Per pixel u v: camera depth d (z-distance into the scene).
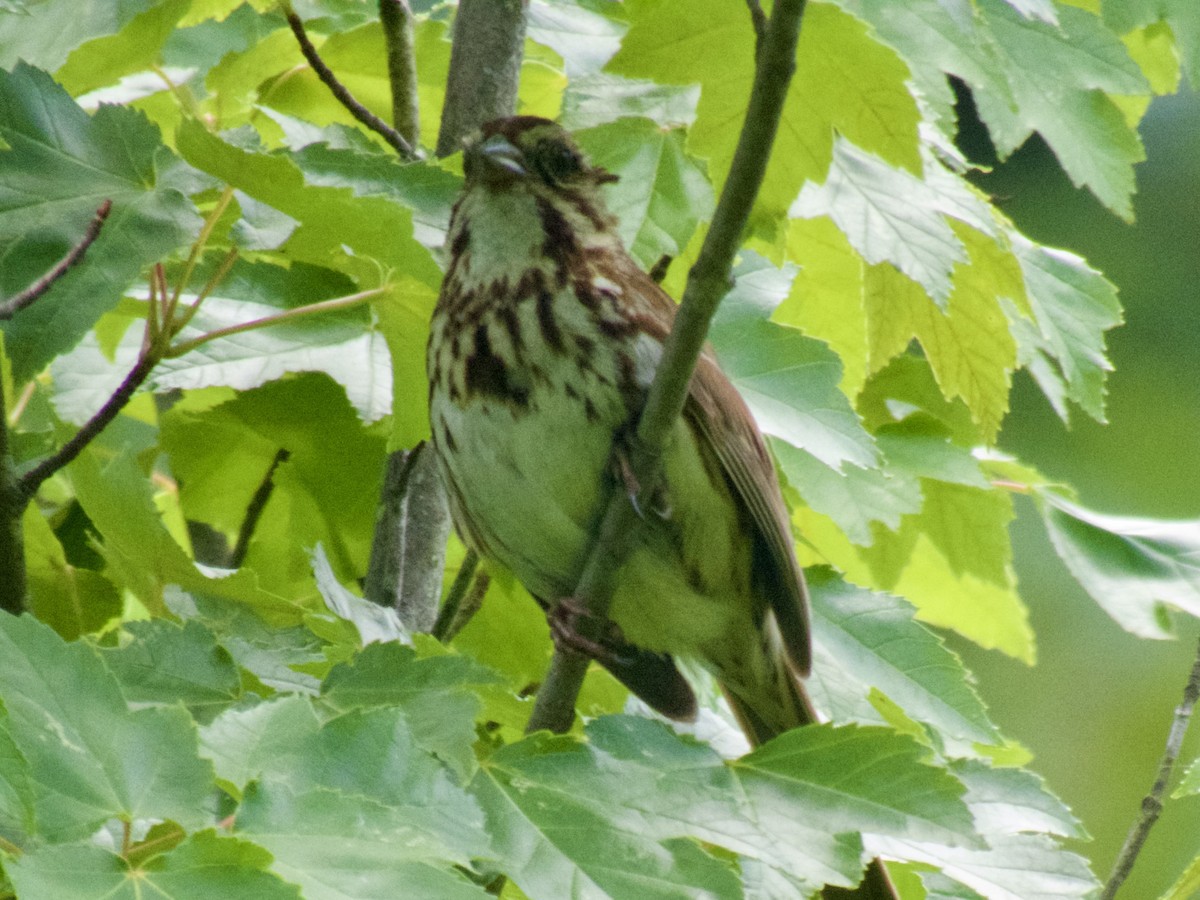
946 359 9.02
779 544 7.90
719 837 5.74
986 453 10.30
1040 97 9.13
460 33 9.01
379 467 9.48
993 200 9.80
